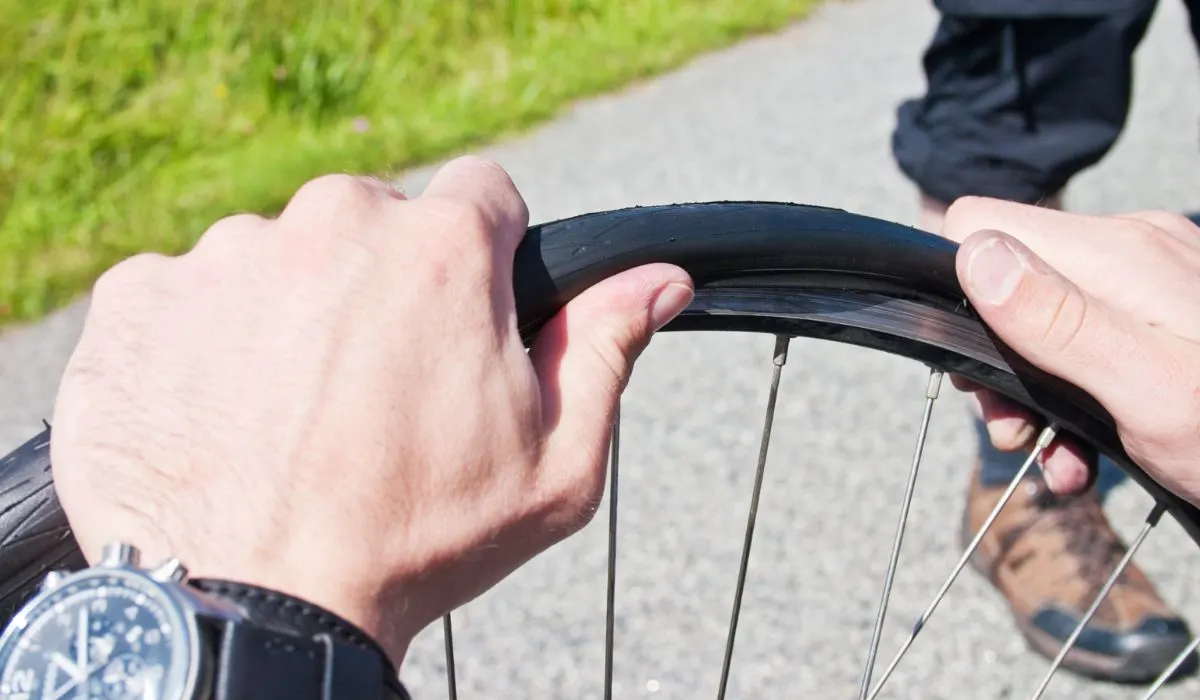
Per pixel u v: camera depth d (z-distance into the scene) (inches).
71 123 135.0
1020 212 33.7
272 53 144.6
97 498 20.9
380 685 19.4
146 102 141.2
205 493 20.5
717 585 80.4
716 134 141.6
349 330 21.6
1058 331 29.6
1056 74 60.5
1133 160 133.8
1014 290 29.6
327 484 20.6
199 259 23.3
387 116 144.6
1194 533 34.9
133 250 117.0
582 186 129.7
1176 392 29.4
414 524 21.2
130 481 20.9
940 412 96.6
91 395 22.0
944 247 31.2
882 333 31.6
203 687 17.9
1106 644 69.6
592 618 78.5
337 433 20.9
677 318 29.9
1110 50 59.1
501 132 141.9
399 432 21.2
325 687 18.8
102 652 18.0
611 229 26.6
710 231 28.0
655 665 74.8
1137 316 31.6
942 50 63.5
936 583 79.4
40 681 18.1
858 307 31.1
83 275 113.8
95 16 151.3
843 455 91.9
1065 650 39.7
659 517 86.5
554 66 156.4
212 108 141.6
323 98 143.6
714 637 76.5
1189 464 30.1
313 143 136.6
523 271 25.1
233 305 22.3
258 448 20.7
